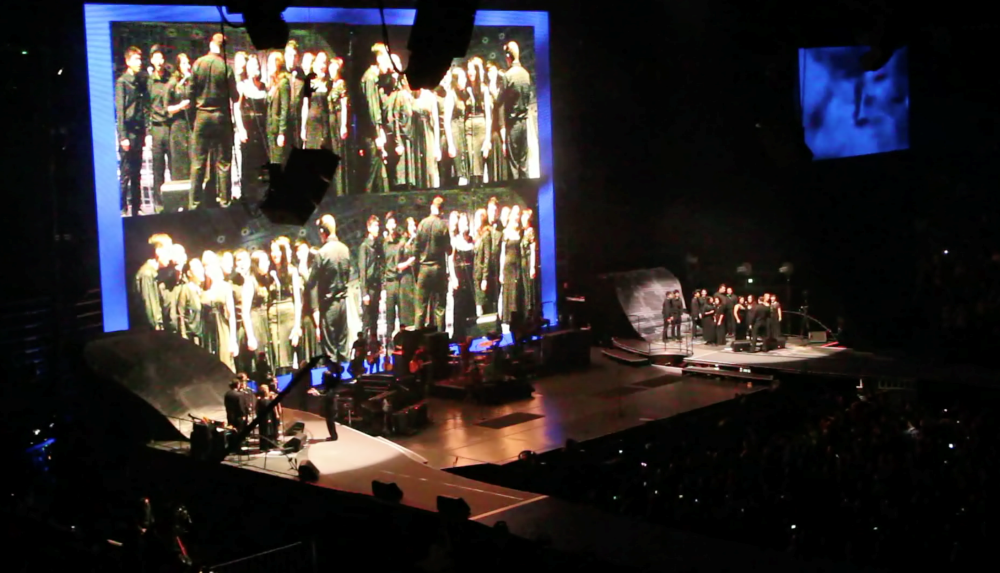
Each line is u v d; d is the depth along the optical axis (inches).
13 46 830.5
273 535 687.7
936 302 1186.6
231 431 750.5
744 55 1258.6
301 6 1005.2
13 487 718.5
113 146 911.0
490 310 1187.9
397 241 1093.8
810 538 531.8
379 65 1066.1
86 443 791.1
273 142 994.7
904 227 1278.3
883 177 1286.9
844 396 978.7
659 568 451.8
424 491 657.0
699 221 1407.5
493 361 1082.7
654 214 1392.7
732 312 1232.2
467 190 1155.9
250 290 985.5
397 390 938.1
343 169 1044.5
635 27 1309.1
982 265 1163.3
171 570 501.4
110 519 695.7
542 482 730.2
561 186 1253.1
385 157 1075.9
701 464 659.4
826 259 1344.7
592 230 1317.7
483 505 611.8
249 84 979.3
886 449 637.9
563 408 983.6
